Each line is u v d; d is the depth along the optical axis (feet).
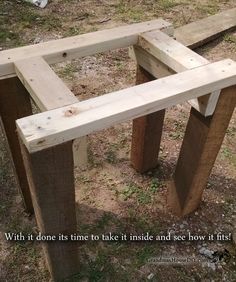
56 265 5.31
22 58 4.53
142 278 5.74
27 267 5.81
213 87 4.38
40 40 11.14
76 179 7.11
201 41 11.29
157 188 7.06
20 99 4.92
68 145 3.77
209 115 4.81
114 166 7.42
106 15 12.78
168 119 8.70
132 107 3.88
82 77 9.82
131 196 6.88
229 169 7.54
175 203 6.52
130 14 12.92
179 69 4.73
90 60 10.46
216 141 5.25
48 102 3.84
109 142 7.97
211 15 13.11
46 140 3.48
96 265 5.85
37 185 3.97
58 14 12.56
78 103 3.86
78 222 6.39
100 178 7.16
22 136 3.52
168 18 12.84
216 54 11.23
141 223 6.46
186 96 4.22
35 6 12.82
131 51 5.68
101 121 3.72
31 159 3.67
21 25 11.73
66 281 5.66
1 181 7.05
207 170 5.73
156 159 7.22
